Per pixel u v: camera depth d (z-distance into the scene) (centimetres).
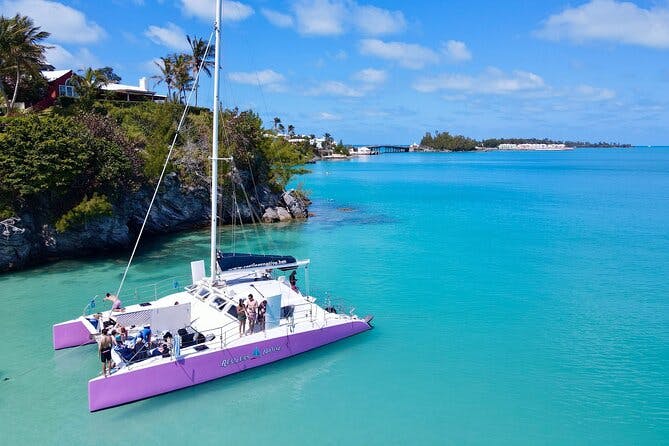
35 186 3409
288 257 2498
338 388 1925
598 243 4562
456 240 4709
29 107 5178
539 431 1669
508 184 10906
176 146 5169
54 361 2094
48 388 1880
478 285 3272
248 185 5747
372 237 4856
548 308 2845
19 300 2836
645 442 1616
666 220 5834
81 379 1950
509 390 1930
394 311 2775
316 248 4350
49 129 3606
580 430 1677
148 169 4562
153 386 1784
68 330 2183
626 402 1853
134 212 4456
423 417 1741
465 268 3688
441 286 3241
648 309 2836
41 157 3444
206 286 2333
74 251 3825
